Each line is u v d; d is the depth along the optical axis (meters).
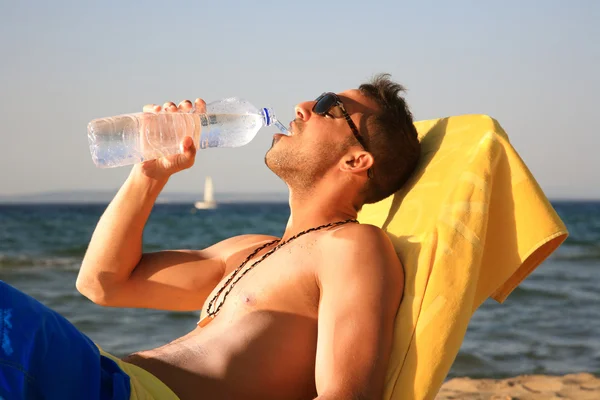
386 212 2.35
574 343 6.48
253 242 2.46
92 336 6.95
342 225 2.17
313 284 1.97
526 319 7.98
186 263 2.47
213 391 1.88
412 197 2.21
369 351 1.74
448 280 1.86
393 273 1.89
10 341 1.49
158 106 2.52
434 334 1.80
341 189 2.27
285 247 2.10
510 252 1.98
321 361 1.76
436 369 1.78
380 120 2.25
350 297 1.81
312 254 2.00
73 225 35.75
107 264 2.39
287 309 1.98
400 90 2.35
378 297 1.81
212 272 2.46
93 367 1.59
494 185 2.03
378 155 2.23
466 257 1.89
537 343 6.48
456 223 1.93
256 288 2.03
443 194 2.05
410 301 1.86
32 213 63.88
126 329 7.27
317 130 2.26
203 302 2.49
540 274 13.92
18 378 1.47
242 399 1.89
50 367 1.51
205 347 1.96
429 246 1.92
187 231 32.72
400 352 1.81
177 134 2.49
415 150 2.28
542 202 1.98
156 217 51.50
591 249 21.47
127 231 2.40
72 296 9.58
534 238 1.95
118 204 2.42
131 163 2.45
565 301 9.53
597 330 7.18
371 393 1.70
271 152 2.33
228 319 2.03
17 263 15.30
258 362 1.92
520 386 4.27
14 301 1.54
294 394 1.95
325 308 1.85
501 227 2.00
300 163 2.26
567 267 15.71
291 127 2.32
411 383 1.77
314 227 2.23
